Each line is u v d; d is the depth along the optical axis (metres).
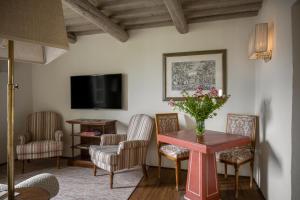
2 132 3.99
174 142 2.60
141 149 3.24
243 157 2.77
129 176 3.43
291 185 1.87
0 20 0.77
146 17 3.52
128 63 3.97
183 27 3.33
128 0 2.96
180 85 3.67
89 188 3.00
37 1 0.88
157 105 3.82
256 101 3.29
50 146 3.68
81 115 4.29
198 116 2.59
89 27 3.91
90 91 4.12
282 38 2.09
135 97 3.94
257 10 3.16
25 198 1.12
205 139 2.51
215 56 3.49
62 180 3.26
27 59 1.12
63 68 4.36
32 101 4.55
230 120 3.30
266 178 2.65
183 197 2.76
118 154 3.01
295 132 1.86
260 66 3.03
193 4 3.02
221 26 3.48
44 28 0.90
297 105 1.85
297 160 1.86
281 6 2.11
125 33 3.78
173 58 3.70
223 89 3.45
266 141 2.67
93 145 3.64
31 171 3.65
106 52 4.09
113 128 3.97
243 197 2.77
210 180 2.58
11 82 0.94
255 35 2.51
